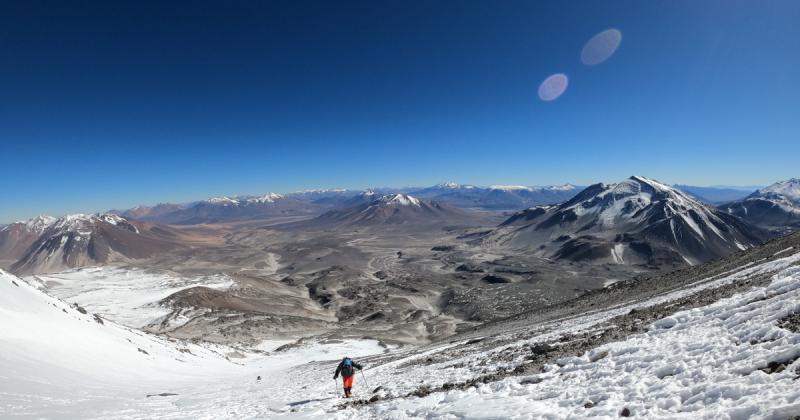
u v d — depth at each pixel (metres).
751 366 9.13
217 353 80.31
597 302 52.53
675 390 9.45
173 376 43.16
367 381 26.30
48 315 42.75
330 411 16.81
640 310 27.12
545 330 33.25
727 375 9.22
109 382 30.92
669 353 12.34
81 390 25.16
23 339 32.59
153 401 24.41
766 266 26.47
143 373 39.94
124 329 62.66
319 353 94.06
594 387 11.52
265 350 106.69
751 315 12.97
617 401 9.94
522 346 24.73
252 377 47.22
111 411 19.58
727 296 19.69
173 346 67.81
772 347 9.81
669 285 45.50
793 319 10.98
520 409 11.23
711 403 8.24
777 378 8.16
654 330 16.45
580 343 19.17
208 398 25.92
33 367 27.12
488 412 11.63
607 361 13.92
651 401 9.27
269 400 22.81
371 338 110.25
